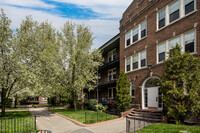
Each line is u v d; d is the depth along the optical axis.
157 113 11.59
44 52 15.60
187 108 8.97
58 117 15.00
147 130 7.95
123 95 14.52
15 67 14.13
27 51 15.53
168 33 12.64
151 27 14.60
